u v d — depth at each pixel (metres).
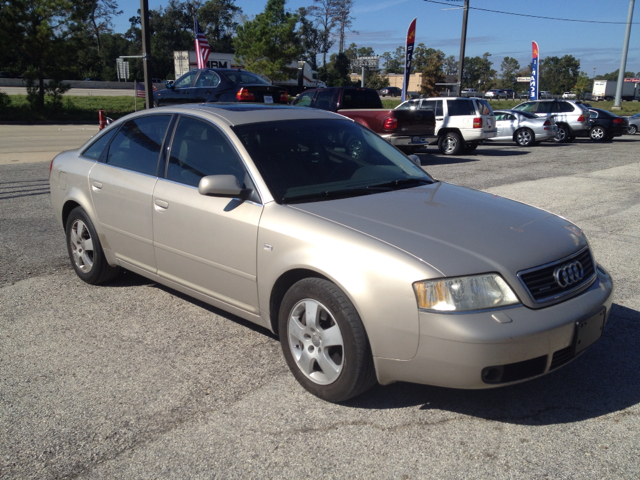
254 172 3.58
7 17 28.58
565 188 10.41
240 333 4.09
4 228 7.00
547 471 2.59
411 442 2.80
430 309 2.71
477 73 130.00
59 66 30.72
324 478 2.54
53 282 5.14
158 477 2.55
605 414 3.06
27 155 14.48
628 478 2.54
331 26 97.31
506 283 2.79
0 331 4.09
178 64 44.84
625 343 3.93
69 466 2.62
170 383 3.37
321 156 3.91
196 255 3.86
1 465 2.62
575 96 91.00
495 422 2.98
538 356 2.76
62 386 3.33
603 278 3.32
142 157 4.43
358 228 3.08
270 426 2.94
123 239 4.52
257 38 40.56
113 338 3.99
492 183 10.90
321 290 3.04
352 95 14.47
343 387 3.02
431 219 3.23
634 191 10.11
